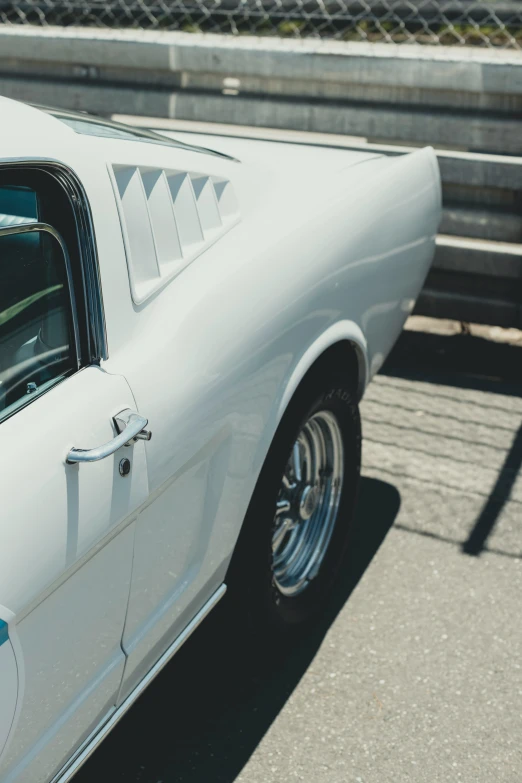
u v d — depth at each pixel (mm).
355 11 5082
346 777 2398
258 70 4770
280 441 2482
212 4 5336
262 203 2635
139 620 2021
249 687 2701
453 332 5059
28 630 1618
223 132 5000
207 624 2910
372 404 4324
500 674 2736
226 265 2309
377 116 4676
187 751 2484
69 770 1888
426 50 4770
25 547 1585
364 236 2844
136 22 5676
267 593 2613
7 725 1603
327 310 2623
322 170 2994
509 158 4453
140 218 2094
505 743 2500
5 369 1731
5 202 1757
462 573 3178
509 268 4551
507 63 4340
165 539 2041
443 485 3680
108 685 1949
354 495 3020
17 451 1638
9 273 1756
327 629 2924
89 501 1724
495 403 4332
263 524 2484
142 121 5180
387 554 3273
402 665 2773
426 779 2389
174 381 2008
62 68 5191
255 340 2275
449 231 4688
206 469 2164
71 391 1815
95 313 1904
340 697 2660
